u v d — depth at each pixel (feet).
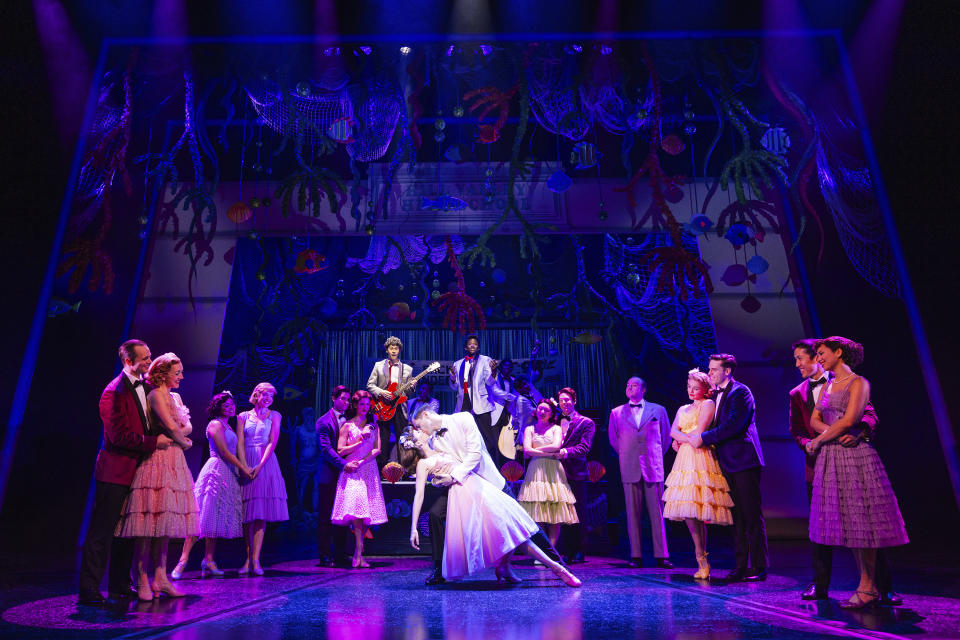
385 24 19.94
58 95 21.49
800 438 12.44
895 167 21.58
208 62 21.03
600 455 22.63
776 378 23.73
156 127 25.29
